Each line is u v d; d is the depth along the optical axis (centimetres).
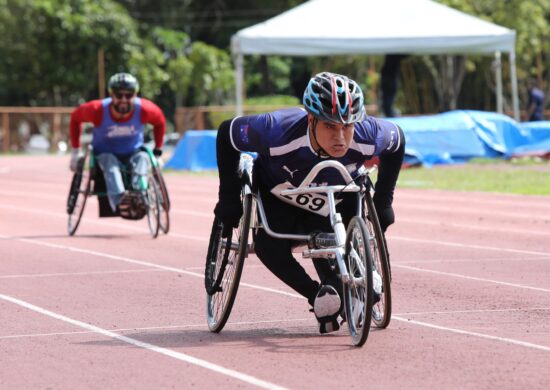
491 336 1284
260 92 10394
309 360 1159
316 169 1232
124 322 1414
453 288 1664
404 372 1097
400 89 7944
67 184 4434
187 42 10219
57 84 8500
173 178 4503
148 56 8838
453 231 2480
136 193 2409
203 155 4941
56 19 8400
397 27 4981
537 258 2008
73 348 1245
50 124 7819
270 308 1502
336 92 1196
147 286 1723
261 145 1235
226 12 10906
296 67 10575
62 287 1720
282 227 1302
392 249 2167
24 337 1316
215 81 9300
